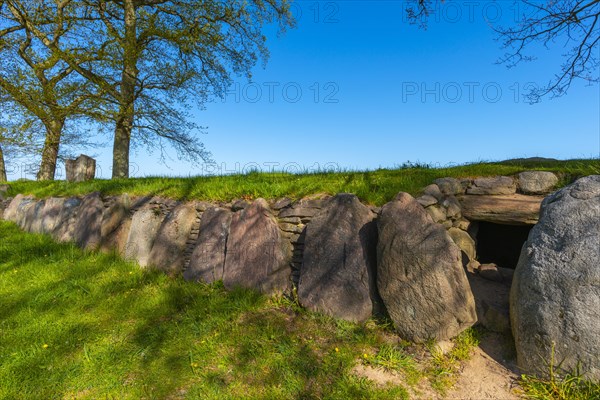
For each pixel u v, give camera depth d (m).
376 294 3.58
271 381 2.76
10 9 10.20
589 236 2.74
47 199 7.73
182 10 12.01
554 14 5.52
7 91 9.88
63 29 10.48
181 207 5.18
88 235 6.06
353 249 3.67
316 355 3.05
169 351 3.12
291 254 4.24
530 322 2.81
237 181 5.55
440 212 3.92
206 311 3.79
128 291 4.31
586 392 2.53
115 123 11.06
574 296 2.65
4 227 8.09
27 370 2.84
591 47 5.61
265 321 3.56
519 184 3.97
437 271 3.13
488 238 4.73
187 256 4.93
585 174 3.72
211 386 2.70
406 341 3.22
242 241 4.33
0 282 4.60
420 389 2.72
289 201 4.51
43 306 3.93
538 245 2.97
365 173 5.10
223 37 12.02
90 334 3.39
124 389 2.68
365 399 2.58
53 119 10.48
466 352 3.04
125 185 7.05
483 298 3.52
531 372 2.79
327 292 3.66
